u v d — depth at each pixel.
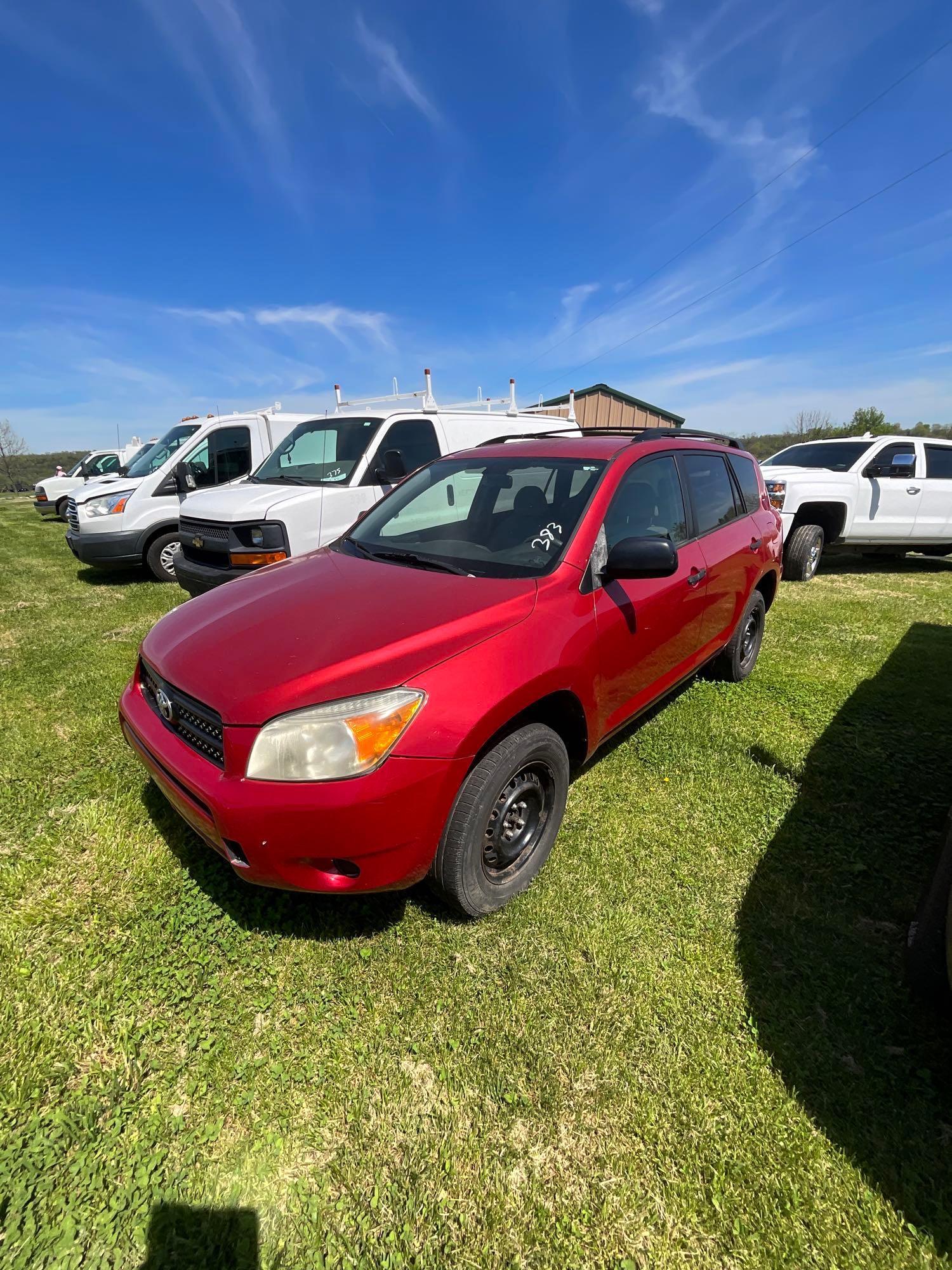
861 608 6.66
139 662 2.68
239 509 5.43
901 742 3.69
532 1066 1.83
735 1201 1.54
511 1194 1.55
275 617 2.38
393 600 2.40
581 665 2.46
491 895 2.31
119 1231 1.47
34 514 19.36
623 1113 1.72
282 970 2.13
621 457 3.05
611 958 2.18
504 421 7.27
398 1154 1.63
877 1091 1.77
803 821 2.94
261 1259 1.43
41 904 2.40
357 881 1.98
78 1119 1.69
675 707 4.07
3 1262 1.41
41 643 5.52
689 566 3.31
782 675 4.69
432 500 3.32
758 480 4.54
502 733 2.25
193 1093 1.76
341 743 1.88
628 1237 1.47
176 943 2.24
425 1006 2.01
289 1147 1.64
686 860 2.67
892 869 2.64
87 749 3.56
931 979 1.95
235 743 1.93
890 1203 1.53
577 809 3.00
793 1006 2.02
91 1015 1.98
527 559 2.66
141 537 7.78
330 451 6.27
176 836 2.78
